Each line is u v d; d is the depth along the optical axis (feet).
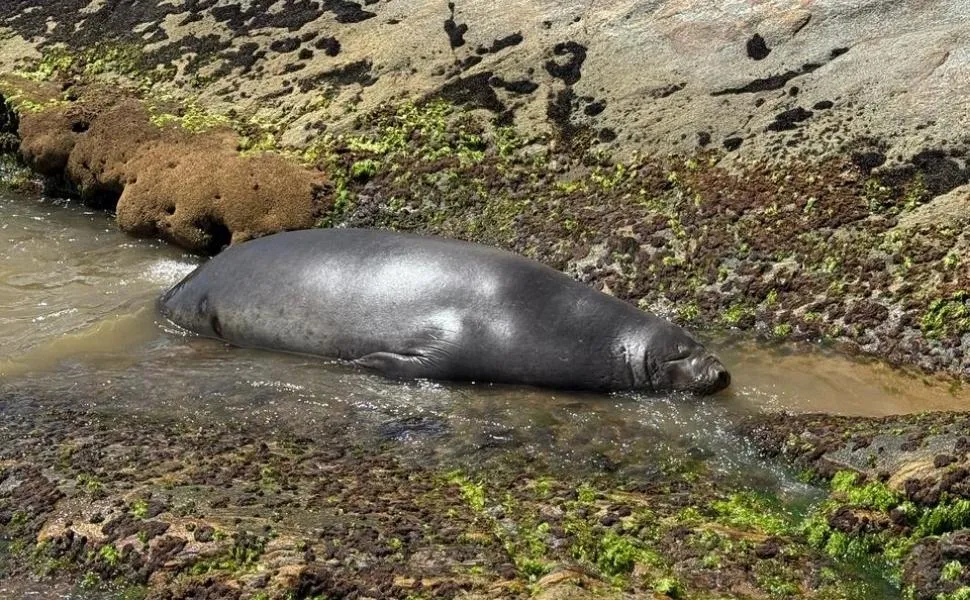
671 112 32.40
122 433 21.59
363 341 25.77
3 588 16.84
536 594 15.61
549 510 18.51
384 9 38.93
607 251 29.30
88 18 43.01
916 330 25.27
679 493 19.45
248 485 19.16
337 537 17.28
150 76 39.68
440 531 17.60
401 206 32.65
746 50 33.19
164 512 18.02
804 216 28.40
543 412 22.90
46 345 26.84
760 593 16.25
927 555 16.94
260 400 23.57
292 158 34.27
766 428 21.50
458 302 25.23
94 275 31.40
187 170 33.88
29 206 36.91
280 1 40.73
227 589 16.02
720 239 28.60
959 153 28.22
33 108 38.11
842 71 31.53
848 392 23.56
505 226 31.14
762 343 26.14
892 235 27.14
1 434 21.66
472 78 35.42
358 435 21.91
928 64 30.55
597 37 35.27
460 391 24.31
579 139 32.76
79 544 17.43
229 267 28.09
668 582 16.12
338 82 36.91
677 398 23.58
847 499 18.71
